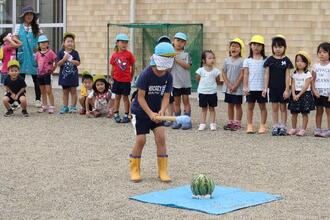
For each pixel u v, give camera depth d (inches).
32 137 426.3
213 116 466.3
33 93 703.1
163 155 306.0
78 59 548.7
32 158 356.8
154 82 302.7
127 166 337.1
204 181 268.4
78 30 743.1
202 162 348.5
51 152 374.6
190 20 674.8
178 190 284.4
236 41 461.7
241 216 246.2
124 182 302.2
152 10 695.7
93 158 357.7
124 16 711.7
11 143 403.2
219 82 645.3
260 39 453.1
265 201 267.1
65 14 751.1
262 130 451.5
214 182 298.2
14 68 523.5
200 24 664.4
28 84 781.3
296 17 620.1
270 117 536.4
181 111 544.7
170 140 419.8
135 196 274.2
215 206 257.1
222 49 657.6
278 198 273.0
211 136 438.0
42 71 545.6
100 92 526.6
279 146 399.9
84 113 543.2
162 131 305.6
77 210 254.5
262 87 448.1
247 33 644.1
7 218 244.1
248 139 426.0
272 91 443.2
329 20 606.9
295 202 267.7
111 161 349.7
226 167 336.2
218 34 659.4
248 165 341.1
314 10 611.8
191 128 474.0
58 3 761.6
